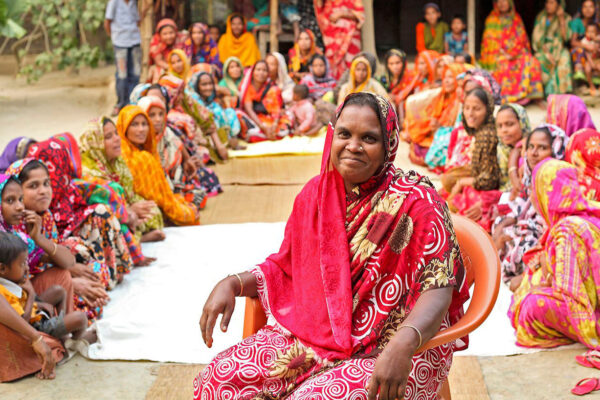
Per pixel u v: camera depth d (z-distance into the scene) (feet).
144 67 34.58
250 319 8.53
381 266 7.59
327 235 7.87
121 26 32.91
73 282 13.67
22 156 14.97
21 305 11.92
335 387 7.16
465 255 8.44
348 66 35.35
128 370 12.17
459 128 19.72
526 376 11.67
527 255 13.48
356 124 7.57
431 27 36.91
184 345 12.92
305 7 36.70
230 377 7.80
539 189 12.95
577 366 11.82
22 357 11.82
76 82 40.29
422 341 6.97
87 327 13.21
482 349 12.57
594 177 13.10
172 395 11.34
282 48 40.93
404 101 29.37
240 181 23.75
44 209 13.25
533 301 12.28
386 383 6.75
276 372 7.77
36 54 44.01
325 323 7.81
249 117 29.25
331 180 7.98
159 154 20.27
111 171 17.60
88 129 17.01
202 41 34.06
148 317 13.87
